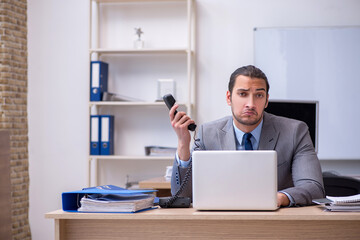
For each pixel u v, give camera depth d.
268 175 1.66
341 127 4.39
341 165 4.46
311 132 3.51
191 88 4.55
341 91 4.39
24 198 4.48
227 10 4.53
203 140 2.29
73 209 1.76
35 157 4.63
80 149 4.62
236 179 1.67
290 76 4.43
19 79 4.49
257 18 4.50
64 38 4.66
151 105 4.61
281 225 1.64
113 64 4.67
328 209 1.67
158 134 4.62
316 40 4.42
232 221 1.65
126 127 4.65
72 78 4.64
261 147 2.19
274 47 4.44
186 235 1.67
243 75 2.01
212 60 4.54
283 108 3.45
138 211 1.70
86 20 4.66
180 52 4.47
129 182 4.28
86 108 4.62
